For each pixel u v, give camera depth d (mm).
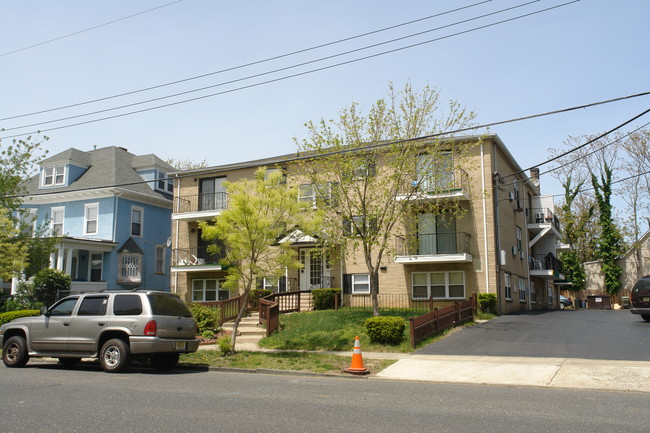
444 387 10281
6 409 7730
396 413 7543
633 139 40125
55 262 30156
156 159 35219
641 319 20656
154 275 34125
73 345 12570
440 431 6473
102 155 35000
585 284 44688
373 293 19391
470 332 17750
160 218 35250
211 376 11672
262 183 15547
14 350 13273
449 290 23844
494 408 7945
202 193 30203
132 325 12086
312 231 15898
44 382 10406
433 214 23938
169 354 13156
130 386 9969
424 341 16094
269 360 13727
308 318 20516
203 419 7098
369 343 15859
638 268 41344
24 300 24000
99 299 12789
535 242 32594
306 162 20484
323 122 19953
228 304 21109
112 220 31688
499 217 24281
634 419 7156
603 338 15594
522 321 20578
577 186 44344
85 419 7090
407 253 24031
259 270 15148
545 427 6691
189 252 29812
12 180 24344
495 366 12273
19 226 24734
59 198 33000
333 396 8969
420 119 19875
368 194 21656
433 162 20047
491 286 23125
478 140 21328
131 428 6609
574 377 10797
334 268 25938
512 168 28453
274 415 7359
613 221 42562
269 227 15305
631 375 10688
